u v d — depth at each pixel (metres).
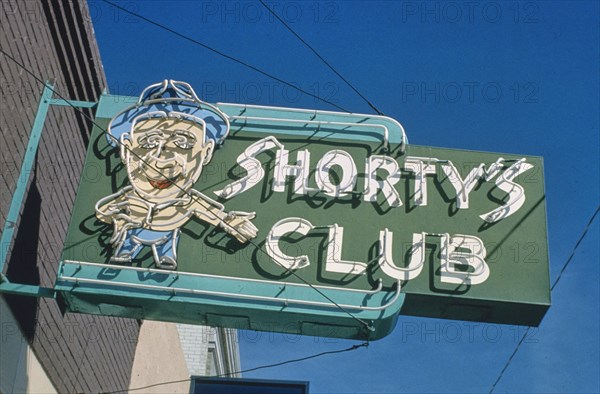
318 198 10.66
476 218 10.66
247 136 11.08
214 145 10.88
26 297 10.95
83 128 12.88
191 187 10.54
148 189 10.56
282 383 11.22
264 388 11.29
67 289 9.82
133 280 9.90
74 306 10.06
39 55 11.24
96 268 9.96
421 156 11.05
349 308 9.90
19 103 10.70
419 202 10.70
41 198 11.54
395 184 10.84
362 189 10.75
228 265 10.13
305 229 10.41
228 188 10.62
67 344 12.31
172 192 10.53
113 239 10.12
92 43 12.53
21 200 10.30
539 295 10.19
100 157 10.84
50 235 11.95
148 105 11.17
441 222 10.60
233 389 11.21
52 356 11.77
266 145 10.98
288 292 9.96
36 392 11.34
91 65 12.62
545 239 10.55
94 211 10.44
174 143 10.91
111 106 11.23
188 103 11.20
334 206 10.62
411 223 10.56
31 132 10.79
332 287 10.02
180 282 9.93
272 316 9.95
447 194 10.80
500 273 10.30
